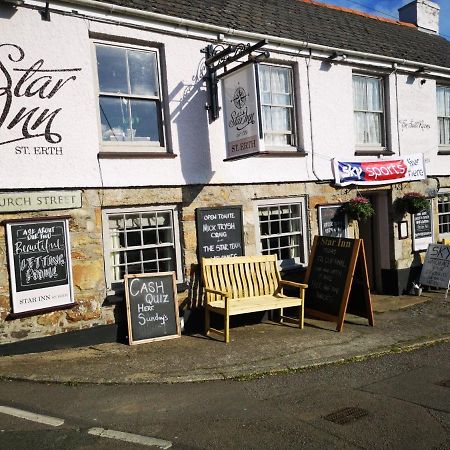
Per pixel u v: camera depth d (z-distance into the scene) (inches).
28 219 256.4
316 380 217.9
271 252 357.1
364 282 313.9
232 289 313.9
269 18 379.2
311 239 368.5
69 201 270.4
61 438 161.6
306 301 338.0
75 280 272.7
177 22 304.7
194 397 198.1
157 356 251.8
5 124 251.9
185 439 161.2
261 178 344.5
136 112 303.3
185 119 312.8
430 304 378.9
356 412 181.6
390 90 421.7
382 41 446.0
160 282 292.7
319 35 386.6
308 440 160.2
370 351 258.1
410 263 428.5
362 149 405.4
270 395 199.9
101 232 282.0
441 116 469.1
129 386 211.3
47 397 198.2
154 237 307.1
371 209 383.6
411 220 430.9
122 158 289.3
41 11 261.6
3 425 171.8
